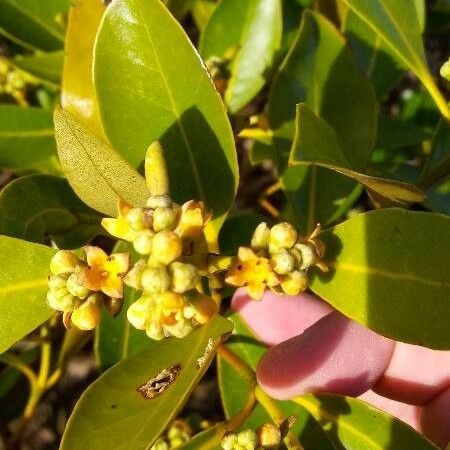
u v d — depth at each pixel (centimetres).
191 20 25
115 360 16
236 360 13
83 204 13
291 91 15
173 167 12
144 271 10
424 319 11
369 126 15
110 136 12
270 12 15
